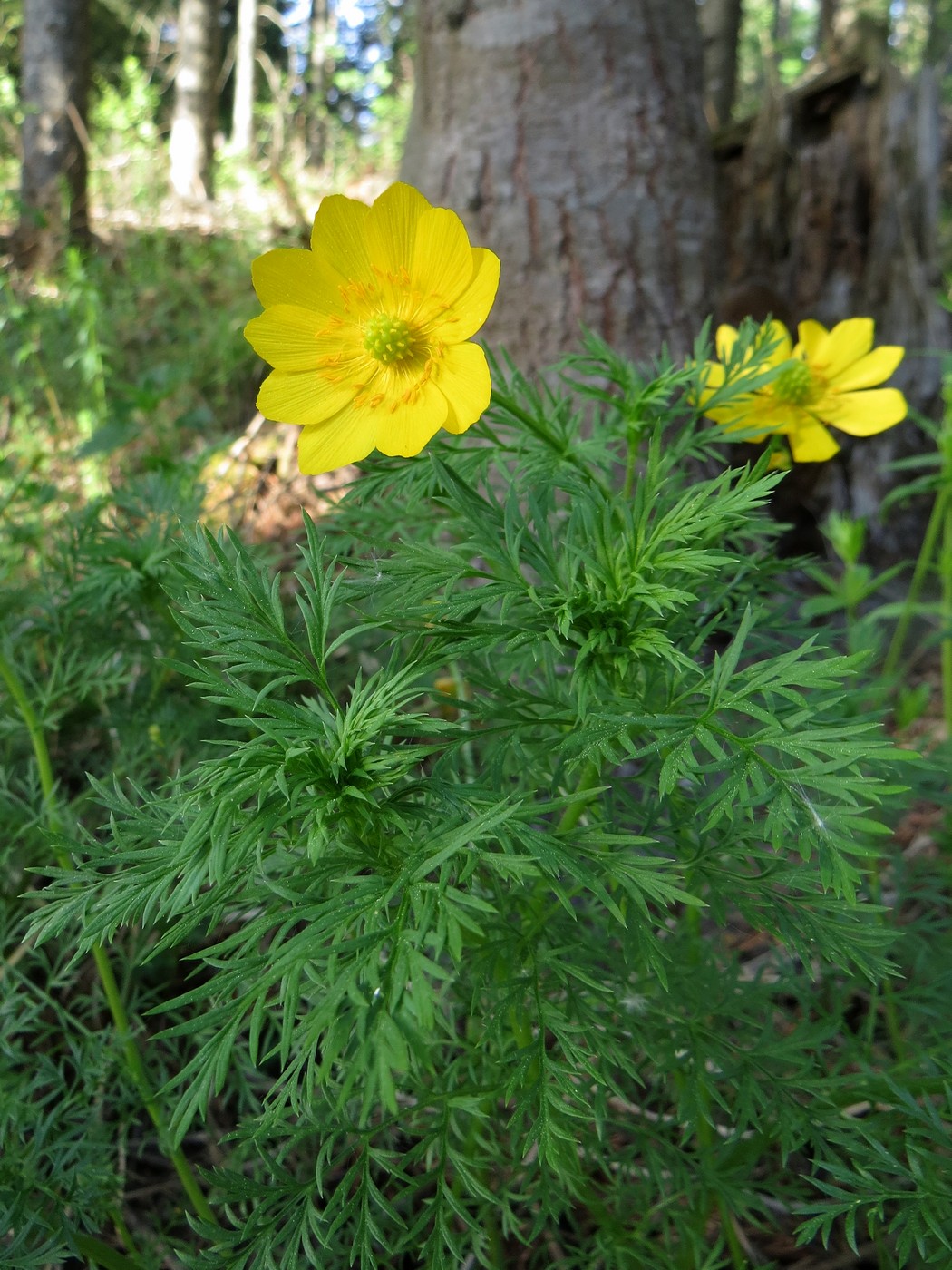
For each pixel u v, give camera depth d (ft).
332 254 0.50
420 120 1.22
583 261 1.10
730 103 3.33
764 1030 0.53
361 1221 0.42
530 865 0.36
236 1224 0.43
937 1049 0.56
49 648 0.85
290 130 6.80
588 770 0.48
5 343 1.80
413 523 0.66
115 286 2.38
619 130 1.11
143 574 0.69
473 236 1.14
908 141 1.54
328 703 0.43
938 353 0.93
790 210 1.60
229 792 0.37
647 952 0.41
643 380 0.65
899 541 1.54
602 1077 0.45
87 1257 0.52
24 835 0.70
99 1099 0.60
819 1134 0.49
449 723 0.37
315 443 0.50
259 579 0.42
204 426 1.73
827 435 0.66
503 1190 0.51
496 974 0.49
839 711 0.52
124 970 0.72
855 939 0.45
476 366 0.46
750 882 0.46
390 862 0.39
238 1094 0.73
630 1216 0.59
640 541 0.44
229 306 2.14
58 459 1.64
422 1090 0.48
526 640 0.44
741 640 0.41
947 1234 0.45
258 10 7.28
